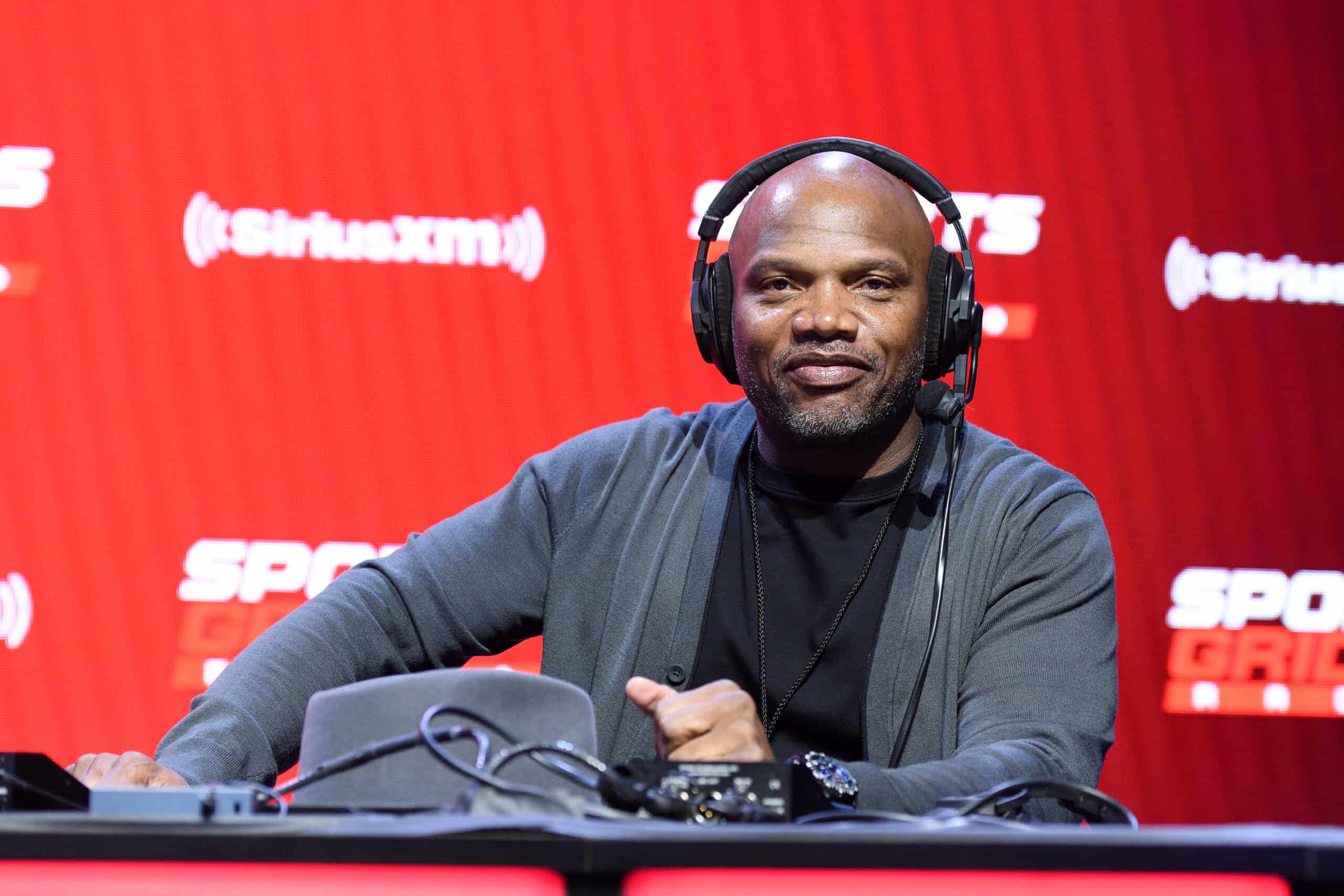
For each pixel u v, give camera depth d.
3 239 4.41
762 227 2.45
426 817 1.16
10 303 4.39
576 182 4.56
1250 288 4.69
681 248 4.57
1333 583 4.62
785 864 1.02
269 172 4.48
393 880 1.02
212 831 1.03
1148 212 4.68
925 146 4.65
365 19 4.53
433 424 4.47
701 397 4.54
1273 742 4.58
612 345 4.54
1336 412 4.67
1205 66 4.72
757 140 4.61
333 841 1.02
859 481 2.49
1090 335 4.65
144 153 4.46
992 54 4.68
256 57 4.50
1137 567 4.61
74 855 1.01
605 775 1.32
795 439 2.43
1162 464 4.64
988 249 4.65
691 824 1.18
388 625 2.45
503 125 4.55
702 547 2.49
